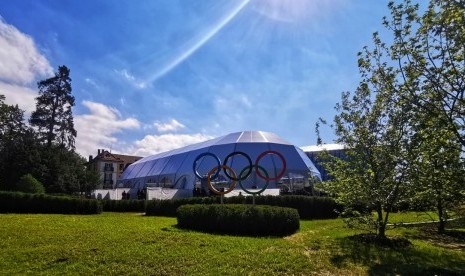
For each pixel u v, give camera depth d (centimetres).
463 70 1055
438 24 1075
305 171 3881
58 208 2545
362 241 1438
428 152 1208
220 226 1620
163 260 1106
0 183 5338
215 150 4084
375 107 1505
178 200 2497
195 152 4422
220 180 3744
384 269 1105
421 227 2012
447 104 1083
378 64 1277
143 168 5897
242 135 4162
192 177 4153
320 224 1977
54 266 1073
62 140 6369
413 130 1378
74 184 5975
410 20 1144
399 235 1653
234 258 1136
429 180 1188
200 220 1656
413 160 1323
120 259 1112
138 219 2128
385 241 1423
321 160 1758
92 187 6562
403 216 2369
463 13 1008
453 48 1065
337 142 1570
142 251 1177
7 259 1118
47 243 1288
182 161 4547
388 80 1209
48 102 6344
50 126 6281
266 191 3005
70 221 1886
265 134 4203
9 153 5450
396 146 1415
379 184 1437
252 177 3597
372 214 1599
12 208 2459
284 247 1288
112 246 1232
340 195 1541
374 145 1476
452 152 1100
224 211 1636
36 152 5547
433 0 1105
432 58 1107
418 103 1113
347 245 1337
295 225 1662
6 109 5553
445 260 1238
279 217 1623
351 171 1512
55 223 1755
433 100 1115
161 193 3466
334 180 1595
